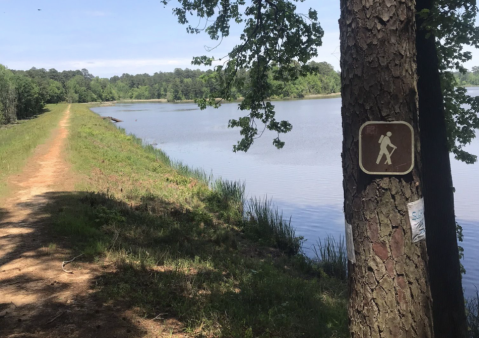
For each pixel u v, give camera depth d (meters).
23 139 24.20
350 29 2.52
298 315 5.40
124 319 4.62
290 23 7.18
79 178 13.42
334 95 130.12
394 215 2.45
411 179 2.47
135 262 6.48
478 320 6.89
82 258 6.47
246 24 7.70
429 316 2.54
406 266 2.45
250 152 29.17
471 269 9.66
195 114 85.56
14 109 51.78
